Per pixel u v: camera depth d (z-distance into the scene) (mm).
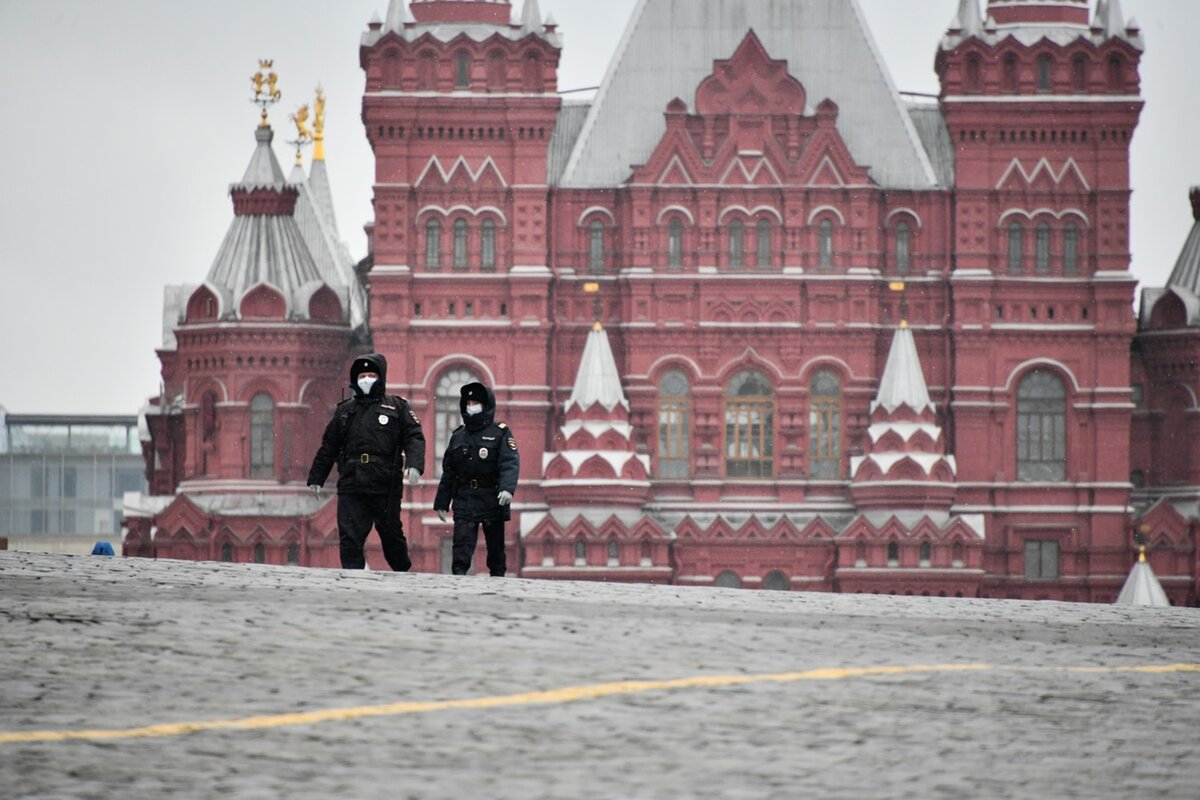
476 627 42062
